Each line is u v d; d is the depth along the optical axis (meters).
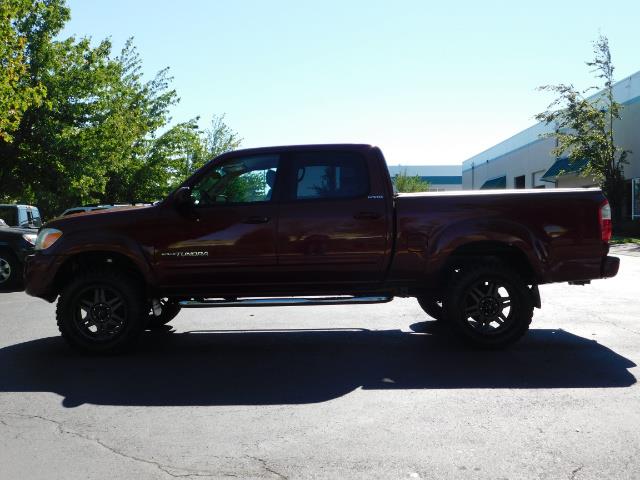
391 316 8.34
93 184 27.02
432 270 6.19
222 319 8.30
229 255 6.23
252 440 3.75
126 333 6.17
